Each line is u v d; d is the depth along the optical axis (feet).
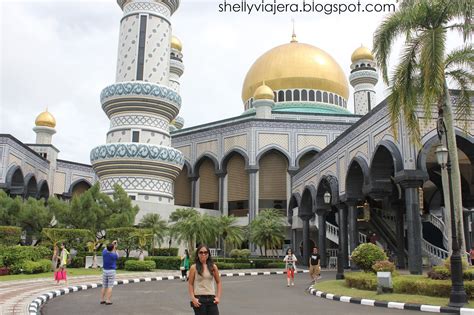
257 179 118.93
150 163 100.42
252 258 102.17
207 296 17.79
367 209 84.99
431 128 54.95
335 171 80.12
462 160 73.15
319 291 42.34
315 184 93.40
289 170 120.47
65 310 31.63
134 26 108.06
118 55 109.70
